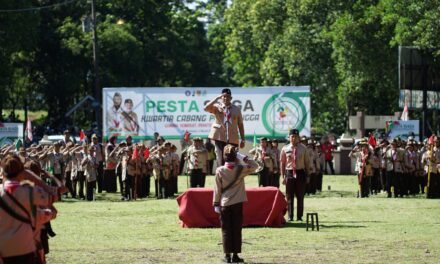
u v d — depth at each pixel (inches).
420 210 1056.2
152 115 1919.3
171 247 720.3
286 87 1915.6
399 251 683.4
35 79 3147.1
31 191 437.1
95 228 870.4
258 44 2955.2
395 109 2632.9
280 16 2847.0
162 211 1066.7
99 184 1519.4
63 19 3127.5
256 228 854.5
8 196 434.3
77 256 666.8
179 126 1926.7
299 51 2613.2
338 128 2918.3
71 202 1261.1
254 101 1915.6
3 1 2380.7
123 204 1198.3
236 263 626.8
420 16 2054.6
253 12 2871.6
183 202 876.6
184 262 634.2
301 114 1913.1
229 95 741.9
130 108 1914.4
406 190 1378.0
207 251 695.1
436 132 2384.4
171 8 3489.2
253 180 1811.0
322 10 2566.4
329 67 2610.7
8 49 2409.0
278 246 717.9
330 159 2001.7
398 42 2095.2
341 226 868.6
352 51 2342.5
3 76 2465.6
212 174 1937.7
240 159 641.0
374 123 2372.0
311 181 1380.4
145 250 701.9
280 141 1920.5
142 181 1401.3
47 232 573.6
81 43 2952.8
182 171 1991.9
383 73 2372.0
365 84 2493.8
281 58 2748.5
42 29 3016.7
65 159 1373.0
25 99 3117.6
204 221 869.2
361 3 2461.9
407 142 1443.2
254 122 1919.3
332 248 703.1
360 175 1327.5
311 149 1395.2
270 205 868.6
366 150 1333.7
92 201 1289.4
